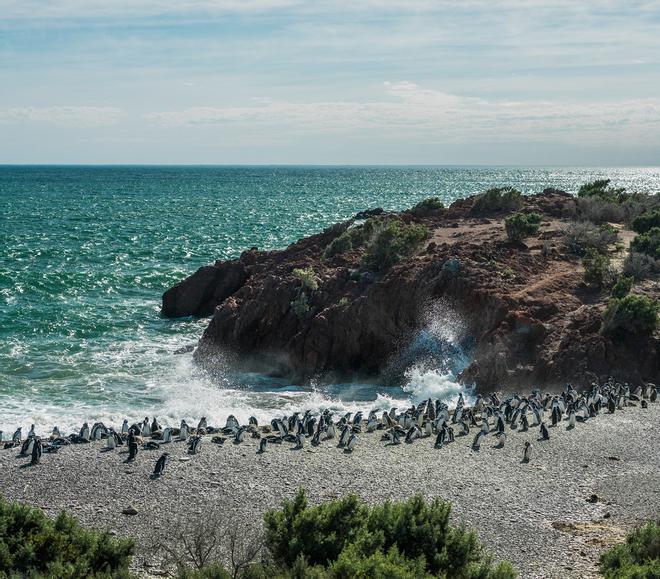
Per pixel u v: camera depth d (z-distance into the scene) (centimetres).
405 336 5797
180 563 2322
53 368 5669
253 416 4562
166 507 2972
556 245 7000
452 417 4241
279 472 3350
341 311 5853
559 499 3108
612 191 10812
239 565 2272
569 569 2486
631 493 3180
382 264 6397
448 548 2338
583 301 5594
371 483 3247
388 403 4962
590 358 4906
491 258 6275
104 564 2283
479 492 3166
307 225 15425
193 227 14925
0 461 3425
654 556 2388
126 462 3441
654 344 5016
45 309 7494
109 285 8812
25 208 19725
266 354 6059
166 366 5878
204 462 3456
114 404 4869
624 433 3981
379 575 2009
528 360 5078
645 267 6116
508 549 2639
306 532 2316
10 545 2270
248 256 8094
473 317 5606
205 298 7688
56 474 3281
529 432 3994
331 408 4859
